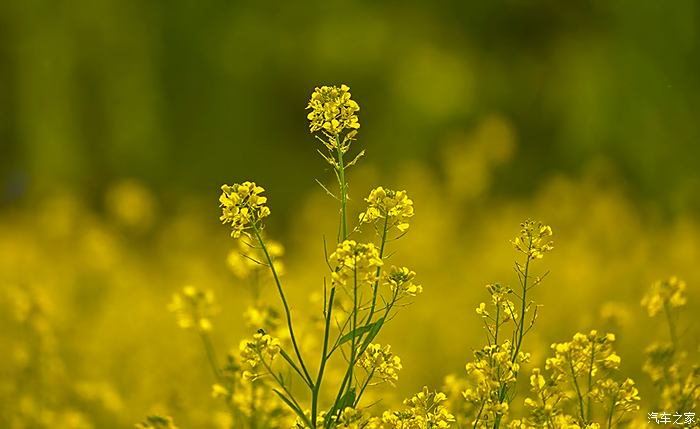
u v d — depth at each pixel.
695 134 17.22
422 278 11.61
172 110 18.98
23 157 18.31
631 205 15.97
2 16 18.22
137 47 18.38
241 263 4.76
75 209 15.00
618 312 4.98
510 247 12.54
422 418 3.71
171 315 9.28
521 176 18.80
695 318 8.15
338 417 3.56
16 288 6.31
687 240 12.08
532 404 3.73
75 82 18.16
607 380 3.77
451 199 14.88
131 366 7.77
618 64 17.88
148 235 17.02
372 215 3.47
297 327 4.79
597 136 17.70
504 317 3.76
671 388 4.27
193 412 5.77
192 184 18.84
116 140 18.23
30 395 6.13
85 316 10.45
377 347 3.66
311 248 14.20
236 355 4.46
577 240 12.73
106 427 6.62
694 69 17.55
